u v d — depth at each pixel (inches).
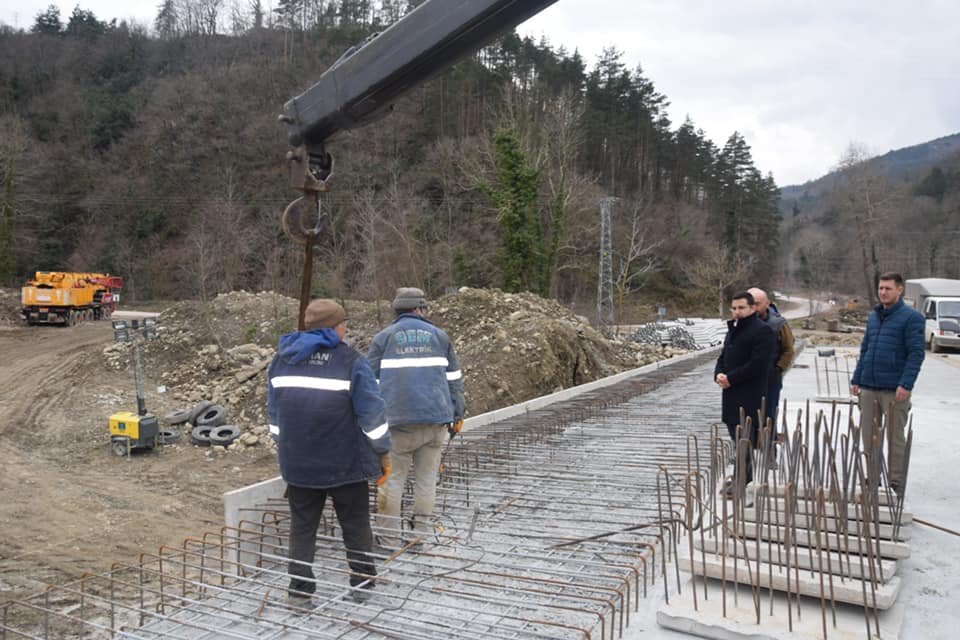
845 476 146.6
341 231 1403.8
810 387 475.8
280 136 1835.6
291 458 133.8
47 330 1040.2
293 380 133.4
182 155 1822.1
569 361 568.1
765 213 2519.7
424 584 142.9
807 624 121.1
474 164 1590.8
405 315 173.2
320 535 174.4
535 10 124.0
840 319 1813.5
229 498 171.9
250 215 1660.9
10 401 568.7
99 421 510.9
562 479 218.1
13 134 1706.4
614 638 122.1
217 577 203.6
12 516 323.0
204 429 477.4
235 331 754.2
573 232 1596.9
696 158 2517.2
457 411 178.9
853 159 2052.2
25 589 238.8
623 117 2234.3
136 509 338.6
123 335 457.7
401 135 1786.4
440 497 201.8
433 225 1482.5
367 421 133.0
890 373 184.9
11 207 1635.1
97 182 1840.6
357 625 120.3
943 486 206.4
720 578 140.3
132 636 125.7
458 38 130.6
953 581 141.5
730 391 192.9
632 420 321.4
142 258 1717.5
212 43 2378.2
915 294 975.0
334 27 2352.4
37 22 2598.4
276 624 124.6
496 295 717.9
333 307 137.0
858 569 135.3
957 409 357.4
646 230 1962.4
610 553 152.6
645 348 821.9
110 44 2407.7
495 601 126.6
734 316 192.2
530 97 1541.6
